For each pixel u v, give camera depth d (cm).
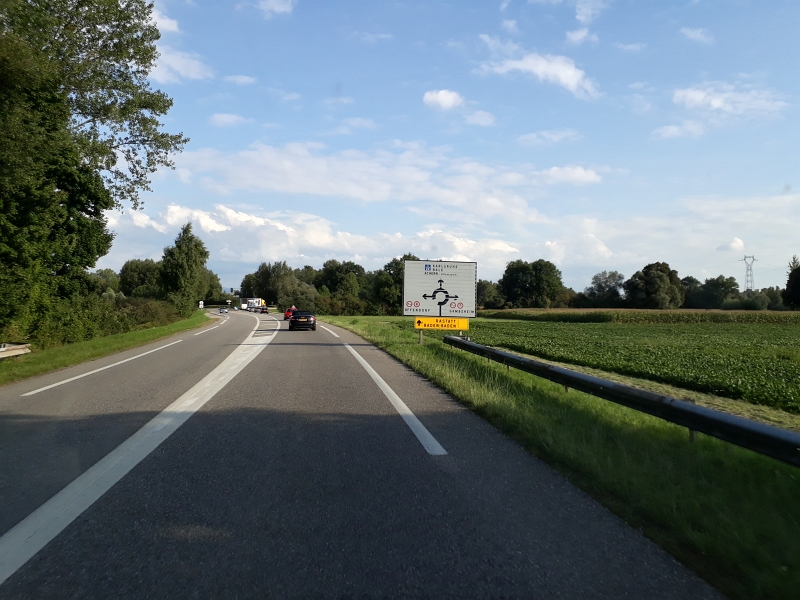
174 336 3106
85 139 2605
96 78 2550
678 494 490
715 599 335
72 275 3509
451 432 761
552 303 13725
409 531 428
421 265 2455
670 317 8281
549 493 516
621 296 12938
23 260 2245
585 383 955
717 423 604
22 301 2100
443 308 2458
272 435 741
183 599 331
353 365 1603
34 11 1688
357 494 510
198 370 1477
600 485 525
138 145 2862
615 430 764
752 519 442
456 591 341
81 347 2100
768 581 346
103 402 998
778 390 1311
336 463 609
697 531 415
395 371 1466
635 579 358
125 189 2891
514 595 337
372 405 966
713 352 2511
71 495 508
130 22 2631
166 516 458
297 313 3794
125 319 3528
